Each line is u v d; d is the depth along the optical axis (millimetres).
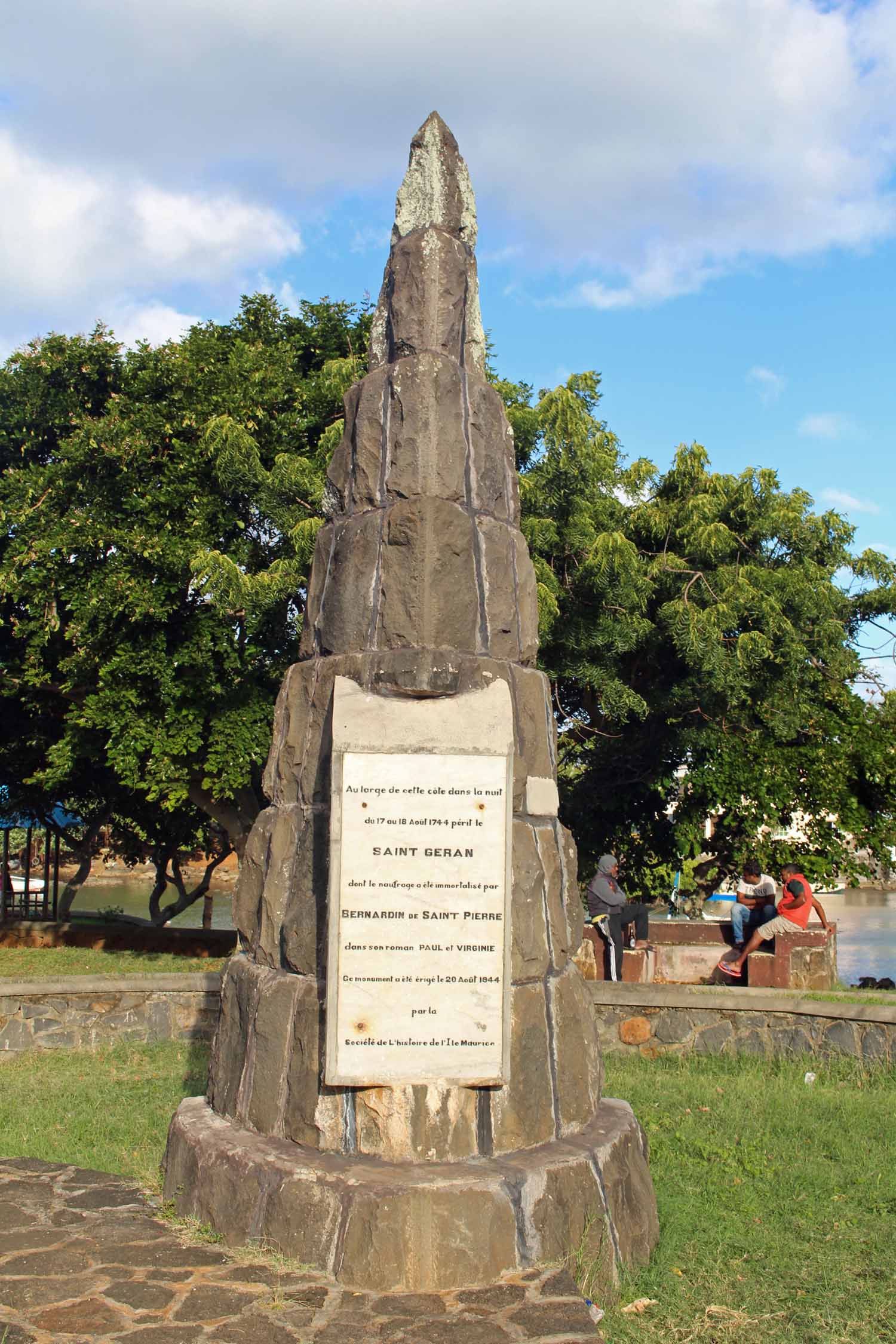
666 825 16359
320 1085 4531
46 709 15984
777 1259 4734
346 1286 4020
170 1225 4555
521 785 4973
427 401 4949
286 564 11375
